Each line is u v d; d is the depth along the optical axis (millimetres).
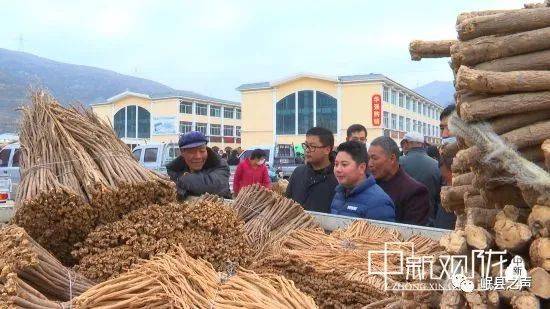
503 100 1572
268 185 7875
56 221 2672
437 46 2109
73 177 2822
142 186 2889
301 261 2305
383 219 3545
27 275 1939
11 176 13188
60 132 3025
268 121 43625
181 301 1777
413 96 50188
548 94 1541
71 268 2488
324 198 4527
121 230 2514
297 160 21016
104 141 3127
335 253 2566
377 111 39531
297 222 3258
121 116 52250
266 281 1952
